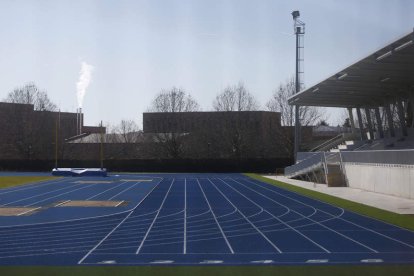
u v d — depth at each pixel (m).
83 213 22.12
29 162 69.12
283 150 73.56
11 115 76.00
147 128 78.00
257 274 10.77
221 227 18.02
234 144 75.06
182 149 75.81
